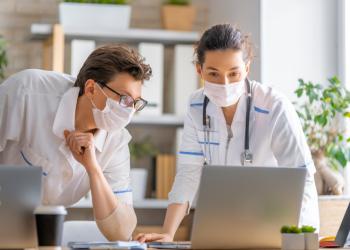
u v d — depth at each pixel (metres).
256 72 4.82
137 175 5.14
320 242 2.89
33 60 5.45
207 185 2.50
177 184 3.39
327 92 4.39
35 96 3.06
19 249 2.38
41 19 5.50
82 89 2.99
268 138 3.25
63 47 5.26
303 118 4.42
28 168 2.37
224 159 3.35
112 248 2.44
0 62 5.07
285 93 4.79
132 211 3.07
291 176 2.60
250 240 2.61
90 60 2.96
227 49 3.01
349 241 2.94
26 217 2.37
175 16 5.38
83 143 2.93
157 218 5.28
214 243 2.57
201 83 5.25
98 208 2.93
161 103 5.18
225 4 5.36
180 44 5.44
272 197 2.60
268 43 4.79
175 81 5.24
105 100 2.89
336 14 4.87
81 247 2.49
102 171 3.12
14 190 2.36
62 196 3.20
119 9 5.19
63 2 5.14
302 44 4.82
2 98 3.05
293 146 3.18
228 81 3.05
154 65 5.19
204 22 5.73
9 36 5.45
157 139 5.59
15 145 3.10
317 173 4.34
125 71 2.89
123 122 2.93
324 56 4.85
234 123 3.29
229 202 2.55
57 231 2.37
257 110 3.27
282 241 2.57
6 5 5.46
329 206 4.12
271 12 4.80
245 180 2.55
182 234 5.09
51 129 3.04
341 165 4.38
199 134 3.38
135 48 5.54
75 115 3.02
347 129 4.72
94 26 5.17
